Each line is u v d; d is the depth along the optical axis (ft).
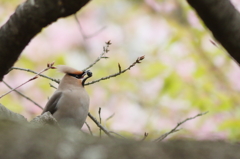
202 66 46.78
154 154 13.34
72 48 54.24
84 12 57.52
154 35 55.11
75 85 33.71
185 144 13.85
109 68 52.26
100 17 58.03
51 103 32.96
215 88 45.65
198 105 43.93
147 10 56.39
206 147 13.75
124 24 57.52
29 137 13.47
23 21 18.04
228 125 37.52
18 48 18.66
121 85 49.67
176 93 46.01
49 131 13.94
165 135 26.89
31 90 46.01
